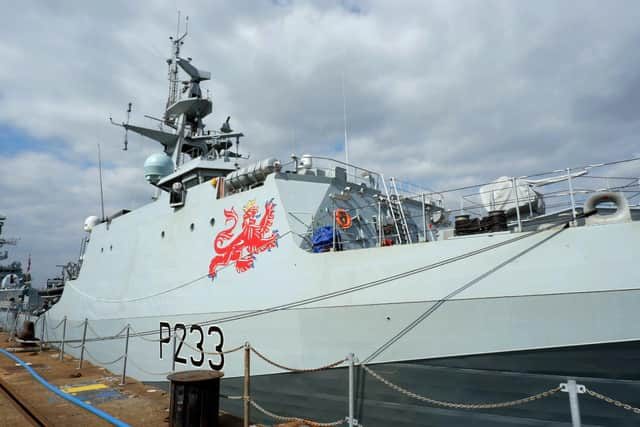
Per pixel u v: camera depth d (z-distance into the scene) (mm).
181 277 10586
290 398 7660
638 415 5234
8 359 14188
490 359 6105
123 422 7160
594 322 5613
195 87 15867
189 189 11281
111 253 14250
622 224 5664
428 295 6621
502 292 6141
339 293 7398
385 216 10508
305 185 9391
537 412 5707
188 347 9812
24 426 7293
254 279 8734
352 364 6004
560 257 5887
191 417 6496
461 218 7480
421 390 6469
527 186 8172
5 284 31453
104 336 13094
